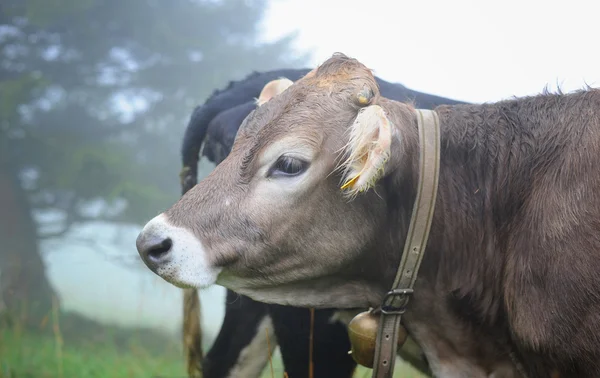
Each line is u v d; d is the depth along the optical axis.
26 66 19.31
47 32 19.19
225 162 3.08
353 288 3.27
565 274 2.76
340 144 2.99
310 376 3.84
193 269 2.91
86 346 9.61
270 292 3.21
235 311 4.20
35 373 6.82
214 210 2.97
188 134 4.36
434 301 3.19
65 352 8.48
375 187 3.03
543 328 2.80
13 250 17.20
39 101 19.39
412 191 3.10
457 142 3.19
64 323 12.91
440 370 3.29
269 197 2.97
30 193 17.78
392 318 3.13
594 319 2.72
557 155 2.97
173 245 2.91
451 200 3.14
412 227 3.03
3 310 8.09
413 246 3.04
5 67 19.19
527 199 2.99
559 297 2.77
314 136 2.97
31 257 17.36
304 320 3.91
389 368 3.14
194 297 4.41
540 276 2.83
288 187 2.96
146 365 7.88
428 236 3.11
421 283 3.18
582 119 2.99
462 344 3.22
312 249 3.04
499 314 3.10
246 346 4.16
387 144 2.75
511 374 3.19
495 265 3.07
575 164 2.88
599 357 2.73
